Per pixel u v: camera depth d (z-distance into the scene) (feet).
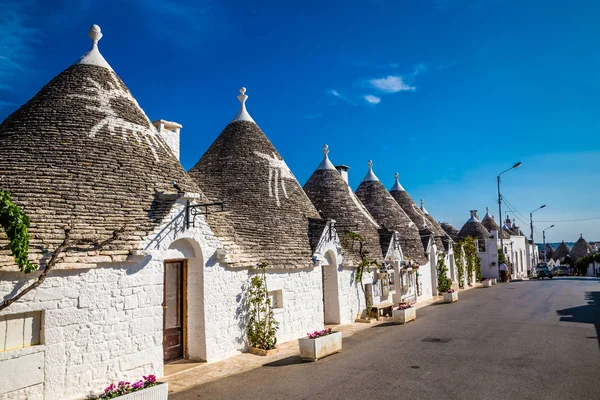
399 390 29.45
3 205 22.40
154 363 32.12
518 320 56.95
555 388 29.19
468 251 131.13
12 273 25.14
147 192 35.60
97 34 44.78
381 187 92.48
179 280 37.70
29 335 26.08
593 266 208.85
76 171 33.12
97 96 40.14
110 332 29.48
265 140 59.77
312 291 51.29
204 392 29.60
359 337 48.70
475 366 34.91
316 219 55.88
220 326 38.19
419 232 97.45
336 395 28.68
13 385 24.73
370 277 65.77
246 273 41.75
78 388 27.53
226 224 42.34
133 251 30.71
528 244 221.25
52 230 28.32
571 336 45.55
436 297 93.71
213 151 58.23
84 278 28.37
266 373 34.17
